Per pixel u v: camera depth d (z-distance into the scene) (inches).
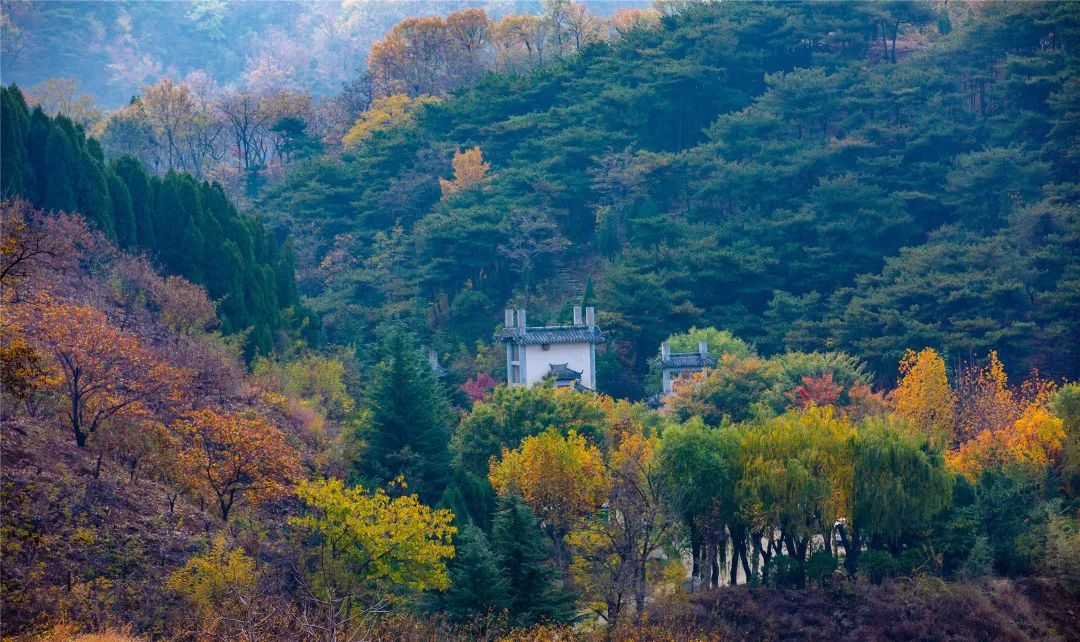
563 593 2356.1
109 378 2390.5
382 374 3299.7
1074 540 2891.2
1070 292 5423.2
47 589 1809.8
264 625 1706.4
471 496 2871.6
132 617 1792.6
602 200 7721.5
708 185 7332.7
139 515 2129.7
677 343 5492.1
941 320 5511.8
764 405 4183.1
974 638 2709.2
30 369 1667.1
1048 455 3501.5
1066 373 5344.5
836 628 2736.2
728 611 2736.2
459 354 5974.4
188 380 2736.2
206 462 2255.2
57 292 3051.2
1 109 3639.3
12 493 1941.4
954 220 7091.5
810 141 7687.0
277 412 3110.2
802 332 5644.7
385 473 3110.2
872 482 3041.3
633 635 2304.4
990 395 4121.6
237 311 3961.6
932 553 2982.3
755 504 2940.5
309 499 2199.8
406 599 2155.5
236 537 2185.0
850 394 4301.2
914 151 7431.1
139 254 3801.7
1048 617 2834.6
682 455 2945.4
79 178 3762.3
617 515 2832.2
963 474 3346.5
